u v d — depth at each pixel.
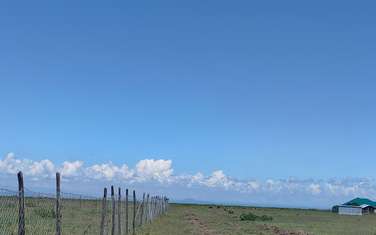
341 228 56.25
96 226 29.62
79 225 28.16
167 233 35.06
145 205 43.22
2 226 17.27
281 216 95.56
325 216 110.38
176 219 55.84
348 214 142.75
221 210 112.94
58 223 16.62
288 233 41.97
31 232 20.86
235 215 83.75
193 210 98.62
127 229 30.66
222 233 39.28
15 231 17.48
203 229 42.22
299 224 62.38
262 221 66.50
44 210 25.42
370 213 154.88
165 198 81.44
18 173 13.44
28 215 24.06
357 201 157.12
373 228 58.81
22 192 13.54
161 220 50.75
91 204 42.44
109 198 31.44
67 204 39.75
